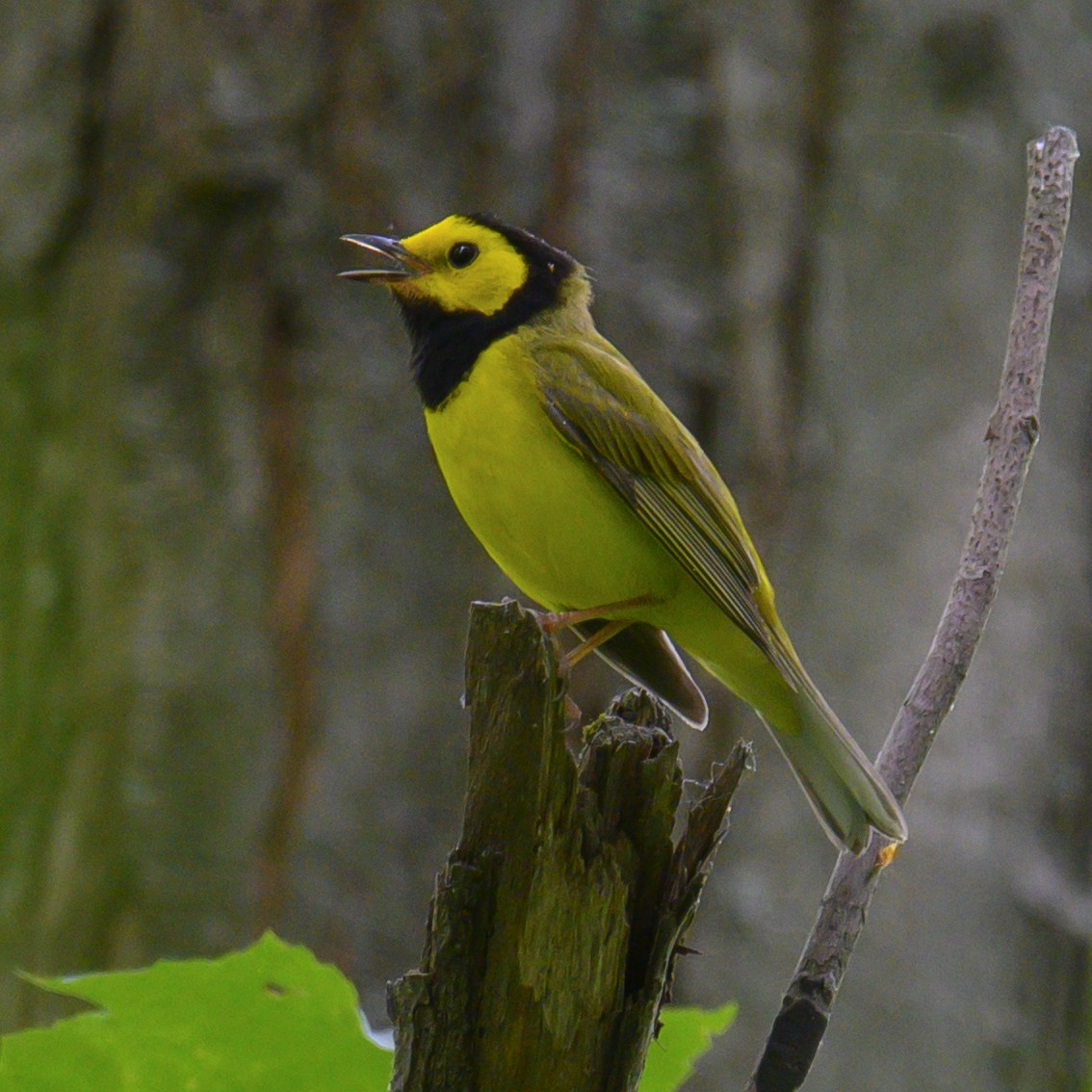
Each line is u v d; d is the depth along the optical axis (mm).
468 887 5473
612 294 11508
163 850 11234
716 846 5766
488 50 11453
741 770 5844
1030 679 12812
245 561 11445
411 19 11398
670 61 11680
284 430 11508
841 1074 12055
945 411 11969
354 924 11133
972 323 12102
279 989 6117
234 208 11445
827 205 11984
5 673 11609
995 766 12609
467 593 11461
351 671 11375
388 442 11516
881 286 12023
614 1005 5527
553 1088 5465
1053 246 6574
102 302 11602
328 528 11453
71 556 11586
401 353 11531
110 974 6012
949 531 11859
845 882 6047
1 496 11719
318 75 11375
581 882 5488
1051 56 12789
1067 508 13242
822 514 11773
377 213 11383
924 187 12133
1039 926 12430
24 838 11477
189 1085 6199
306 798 11266
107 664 11430
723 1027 6250
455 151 11453
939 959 12273
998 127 12383
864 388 11930
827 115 12031
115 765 11328
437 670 11422
